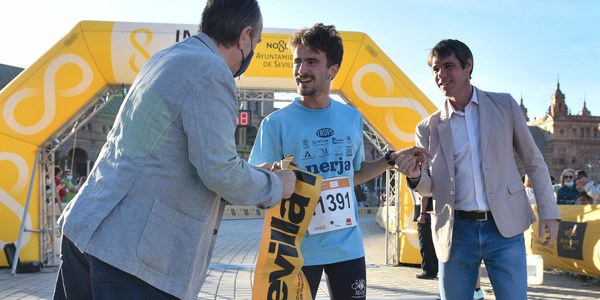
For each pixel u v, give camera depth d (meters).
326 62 2.93
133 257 1.83
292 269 2.57
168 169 1.89
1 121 8.85
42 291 6.74
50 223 9.55
